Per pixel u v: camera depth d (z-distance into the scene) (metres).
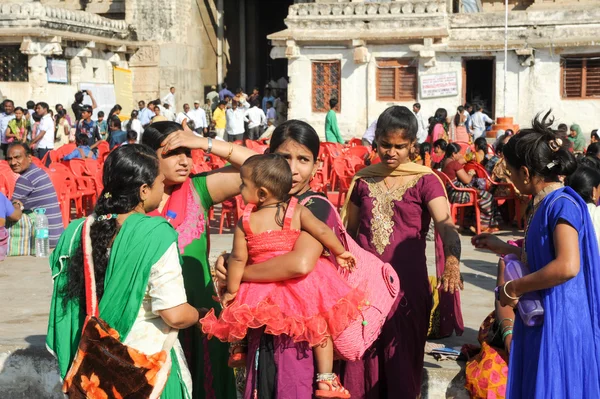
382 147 4.46
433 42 24.06
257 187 3.66
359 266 4.07
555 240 3.64
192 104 30.05
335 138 20.27
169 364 3.63
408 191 4.45
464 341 5.77
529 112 24.17
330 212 4.04
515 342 3.91
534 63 23.98
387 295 4.10
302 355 3.67
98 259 3.56
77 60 24.95
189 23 29.75
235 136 25.72
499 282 4.54
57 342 3.68
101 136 22.28
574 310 3.70
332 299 3.62
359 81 24.61
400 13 24.09
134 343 3.57
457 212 12.03
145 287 3.50
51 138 19.44
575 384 3.68
